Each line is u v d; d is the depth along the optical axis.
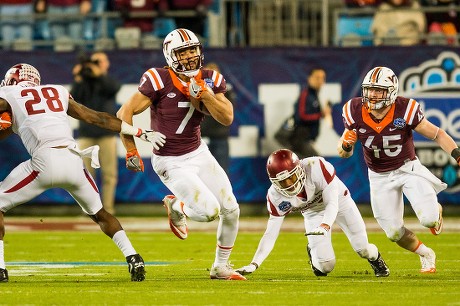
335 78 45.53
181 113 23.80
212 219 23.31
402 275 25.73
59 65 46.56
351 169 45.41
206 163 24.14
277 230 24.33
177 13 48.66
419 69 45.22
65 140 23.66
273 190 23.83
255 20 49.81
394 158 26.02
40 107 23.75
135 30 49.12
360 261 29.94
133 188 46.28
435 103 45.19
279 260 30.41
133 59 45.97
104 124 23.70
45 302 20.12
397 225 26.27
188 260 30.69
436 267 27.88
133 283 23.55
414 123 25.62
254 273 26.50
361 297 20.73
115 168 45.62
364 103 25.67
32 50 46.56
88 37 50.75
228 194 24.08
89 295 21.16
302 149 45.22
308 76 45.59
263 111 45.81
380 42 48.34
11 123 23.77
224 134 44.44
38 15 49.34
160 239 37.56
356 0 49.78
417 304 19.67
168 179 24.14
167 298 20.66
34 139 23.50
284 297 20.78
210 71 24.11
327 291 21.80
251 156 45.88
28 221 45.03
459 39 48.28
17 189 23.52
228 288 22.42
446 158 45.00
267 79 45.75
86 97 44.59
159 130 24.08
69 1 51.25
